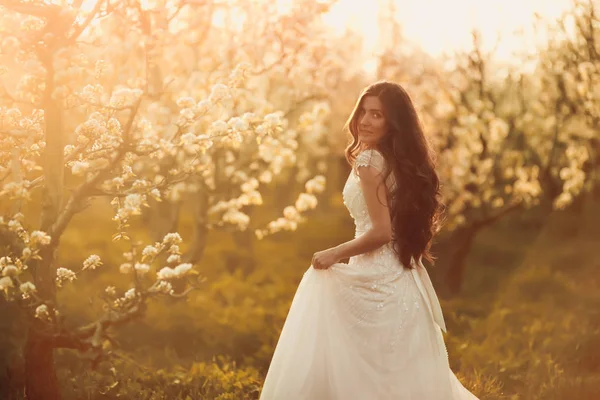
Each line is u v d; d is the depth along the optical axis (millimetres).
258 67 8547
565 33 9953
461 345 7609
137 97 4219
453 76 12141
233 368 6523
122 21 6039
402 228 4148
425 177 4152
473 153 11602
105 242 13594
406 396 4043
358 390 4020
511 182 12125
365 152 4062
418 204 4129
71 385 5320
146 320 7785
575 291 10062
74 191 4301
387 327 4082
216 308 8953
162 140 4348
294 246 15797
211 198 9508
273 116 4414
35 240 3961
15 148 4402
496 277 12805
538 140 11586
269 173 9156
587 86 9750
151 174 8875
